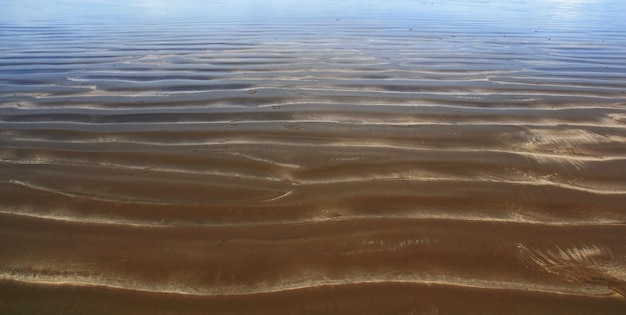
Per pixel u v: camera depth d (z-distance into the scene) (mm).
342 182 4098
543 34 13336
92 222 3498
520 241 3316
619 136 5184
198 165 4398
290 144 4891
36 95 6738
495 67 8812
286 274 2988
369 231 3412
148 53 10062
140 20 16141
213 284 2904
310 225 3480
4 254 3146
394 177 4191
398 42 11688
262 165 4406
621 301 2777
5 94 6785
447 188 4008
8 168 4332
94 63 9000
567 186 4066
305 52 10211
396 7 22641
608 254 3193
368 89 7090
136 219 3543
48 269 3018
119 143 4930
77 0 25062
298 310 2697
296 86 7270
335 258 3135
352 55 9891
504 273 3004
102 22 15461
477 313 2688
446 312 2695
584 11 21078
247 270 3023
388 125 5461
